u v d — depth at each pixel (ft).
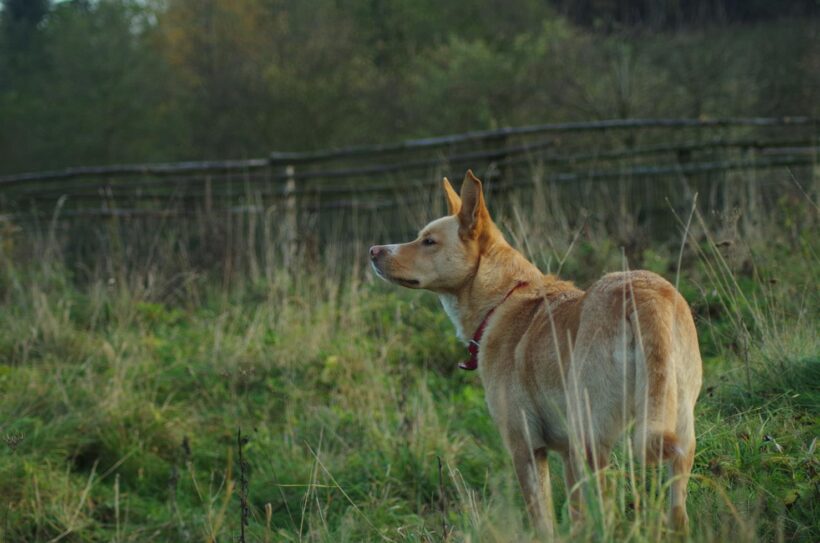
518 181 42.60
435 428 24.48
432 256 18.52
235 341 32.68
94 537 22.22
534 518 15.79
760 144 43.29
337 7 110.01
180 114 108.37
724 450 16.92
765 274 27.43
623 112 72.02
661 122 45.60
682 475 13.33
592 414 14.26
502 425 16.63
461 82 84.74
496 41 102.27
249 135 96.02
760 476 15.39
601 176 43.47
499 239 18.53
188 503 23.86
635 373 13.69
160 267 40.55
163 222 43.16
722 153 46.16
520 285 17.75
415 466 22.85
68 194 49.98
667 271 31.71
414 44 107.65
